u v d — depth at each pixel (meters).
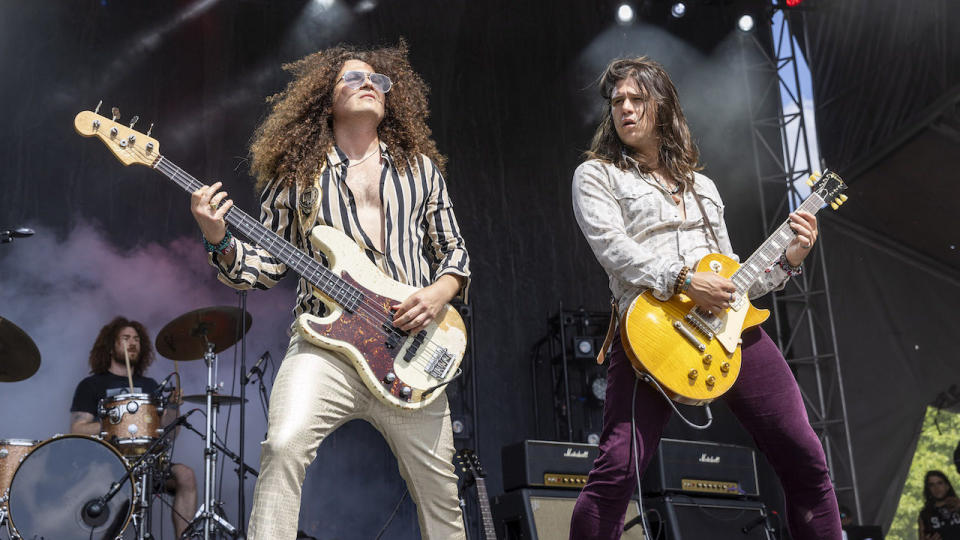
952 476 6.99
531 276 8.64
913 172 7.52
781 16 9.20
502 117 9.03
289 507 2.12
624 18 9.23
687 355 2.37
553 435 8.19
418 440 2.35
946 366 7.17
